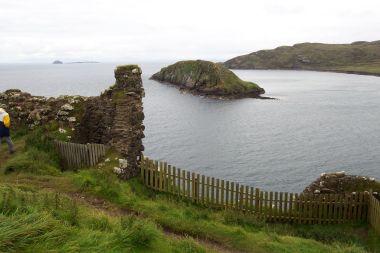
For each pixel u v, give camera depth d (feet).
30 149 61.82
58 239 25.07
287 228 59.36
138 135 64.75
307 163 144.15
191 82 436.76
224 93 388.16
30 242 23.76
